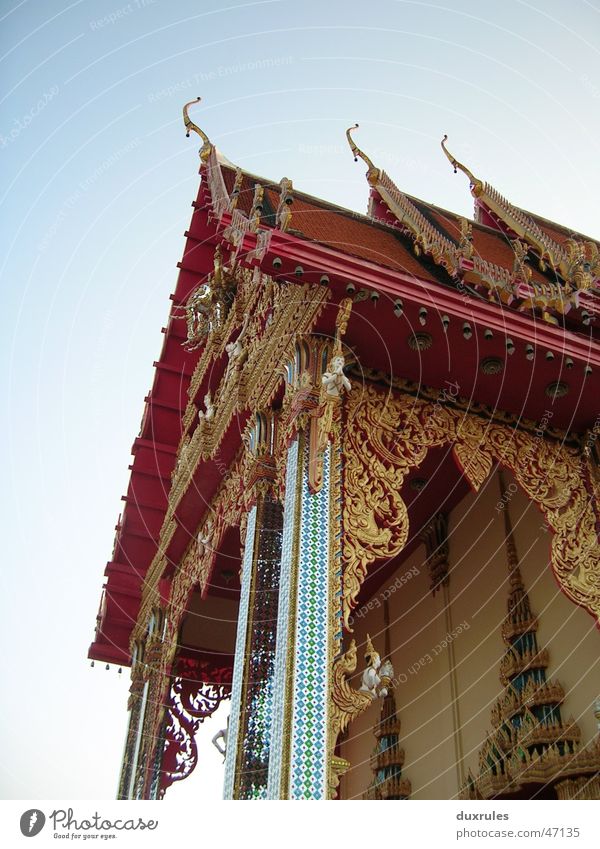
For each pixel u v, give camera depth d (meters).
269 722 7.74
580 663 9.85
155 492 14.62
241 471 10.44
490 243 12.16
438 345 8.51
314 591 7.13
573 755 9.45
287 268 7.86
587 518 9.03
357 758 13.41
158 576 13.59
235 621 13.72
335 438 8.17
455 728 11.36
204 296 12.91
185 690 13.38
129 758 13.01
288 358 8.70
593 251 9.79
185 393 14.77
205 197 12.05
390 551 7.77
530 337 8.42
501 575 11.45
